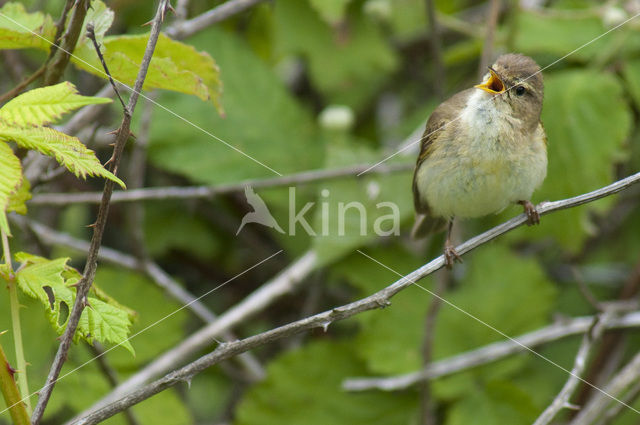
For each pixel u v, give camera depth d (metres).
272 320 11.20
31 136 4.15
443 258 5.06
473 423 9.41
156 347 9.49
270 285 9.62
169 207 11.11
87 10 5.16
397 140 11.26
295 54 11.09
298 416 9.80
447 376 9.70
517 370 9.99
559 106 10.10
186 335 11.00
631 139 11.38
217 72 6.14
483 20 11.97
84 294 4.41
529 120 6.90
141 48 5.88
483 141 6.82
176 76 5.57
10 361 8.41
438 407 10.09
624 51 10.57
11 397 4.33
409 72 12.23
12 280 4.74
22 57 10.84
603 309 8.99
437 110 7.23
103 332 4.60
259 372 10.48
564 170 10.00
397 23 12.10
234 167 10.36
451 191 6.99
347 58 11.09
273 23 11.40
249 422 9.81
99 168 4.16
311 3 10.17
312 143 10.80
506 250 10.34
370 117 11.95
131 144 10.45
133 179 9.17
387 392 9.78
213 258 11.28
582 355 7.07
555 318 9.82
